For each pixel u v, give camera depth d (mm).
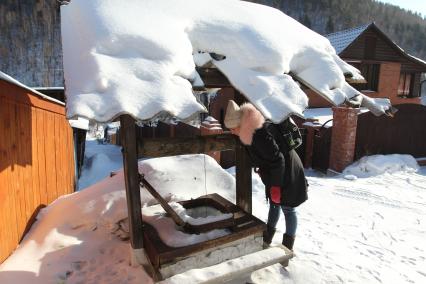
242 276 2947
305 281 2998
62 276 2799
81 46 2330
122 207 3555
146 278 2711
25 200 3482
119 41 2262
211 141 3104
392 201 5594
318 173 8070
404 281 3201
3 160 2861
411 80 21984
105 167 9633
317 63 2848
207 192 4035
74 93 2027
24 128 3475
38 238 3291
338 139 7602
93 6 2572
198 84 2395
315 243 3814
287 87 2455
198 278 2600
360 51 19312
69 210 3650
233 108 2871
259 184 5668
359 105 2863
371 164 7395
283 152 2988
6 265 2828
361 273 3256
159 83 2100
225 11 2992
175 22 2580
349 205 5293
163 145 2854
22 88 3359
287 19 3482
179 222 2729
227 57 2615
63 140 5477
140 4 2654
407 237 4223
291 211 3186
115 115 1895
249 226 2926
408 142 8484
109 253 3141
